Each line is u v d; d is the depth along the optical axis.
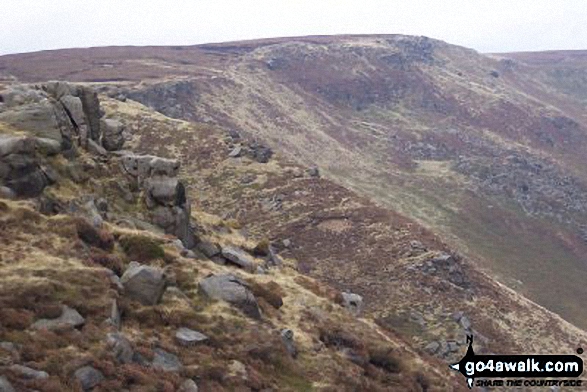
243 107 191.38
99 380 23.53
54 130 40.19
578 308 130.75
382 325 47.09
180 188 43.66
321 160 182.00
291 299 41.22
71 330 25.56
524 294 130.38
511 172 198.25
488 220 167.75
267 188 110.50
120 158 44.59
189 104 175.00
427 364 43.50
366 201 109.38
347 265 90.88
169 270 35.53
